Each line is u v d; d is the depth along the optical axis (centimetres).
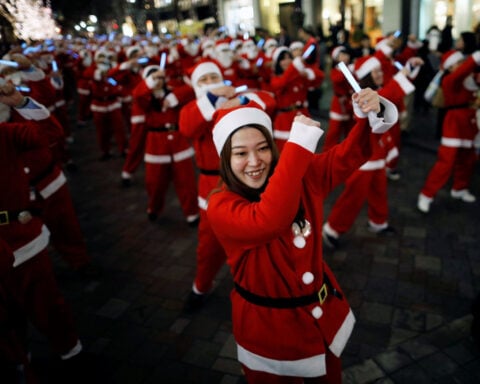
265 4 1709
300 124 130
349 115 589
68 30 1728
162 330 304
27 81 344
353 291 327
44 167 332
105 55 721
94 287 363
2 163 218
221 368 265
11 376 166
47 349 294
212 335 295
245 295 163
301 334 158
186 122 292
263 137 149
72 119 1116
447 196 483
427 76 804
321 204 162
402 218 440
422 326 283
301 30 859
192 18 2109
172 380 258
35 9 912
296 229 152
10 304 181
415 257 367
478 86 394
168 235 449
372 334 280
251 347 163
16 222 225
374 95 139
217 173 300
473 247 375
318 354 158
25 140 223
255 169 147
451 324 279
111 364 274
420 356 255
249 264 155
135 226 477
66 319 254
